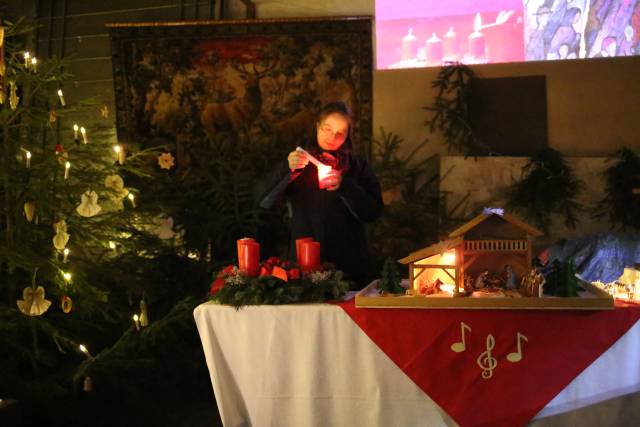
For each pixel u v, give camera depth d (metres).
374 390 2.49
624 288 2.65
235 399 2.61
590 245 3.87
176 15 5.39
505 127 4.91
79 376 3.45
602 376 2.43
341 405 2.51
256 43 5.09
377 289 2.68
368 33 4.94
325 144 3.11
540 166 4.69
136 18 5.46
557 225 4.73
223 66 5.14
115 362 3.56
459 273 2.48
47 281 3.73
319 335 2.51
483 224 2.53
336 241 3.20
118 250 4.40
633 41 5.09
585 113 4.85
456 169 4.86
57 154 3.55
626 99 4.81
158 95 5.23
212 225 4.62
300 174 3.20
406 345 2.45
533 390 2.38
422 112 5.02
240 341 2.57
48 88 4.37
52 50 5.57
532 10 5.22
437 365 2.43
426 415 2.46
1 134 3.65
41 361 3.54
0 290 3.74
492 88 4.92
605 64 4.84
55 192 3.68
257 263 2.71
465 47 5.29
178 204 4.69
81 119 5.45
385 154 4.94
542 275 2.42
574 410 2.43
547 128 4.88
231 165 4.99
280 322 2.53
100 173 3.86
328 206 3.20
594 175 4.71
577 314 2.39
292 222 3.28
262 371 2.55
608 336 2.40
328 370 2.52
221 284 2.67
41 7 5.61
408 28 5.35
